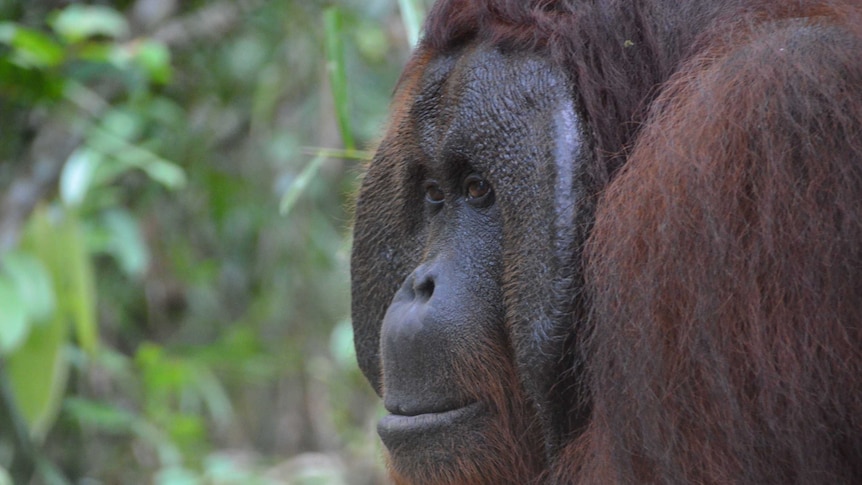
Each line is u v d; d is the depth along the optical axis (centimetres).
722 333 362
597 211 370
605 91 375
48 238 514
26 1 583
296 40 646
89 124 529
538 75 376
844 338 361
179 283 721
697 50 374
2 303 470
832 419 362
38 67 493
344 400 724
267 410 751
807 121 363
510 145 376
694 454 363
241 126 686
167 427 625
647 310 364
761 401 361
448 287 377
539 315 372
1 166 559
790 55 366
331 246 699
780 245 362
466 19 383
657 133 369
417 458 378
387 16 682
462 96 380
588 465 369
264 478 579
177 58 645
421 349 377
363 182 390
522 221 375
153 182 674
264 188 688
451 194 381
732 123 365
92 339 525
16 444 511
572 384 372
